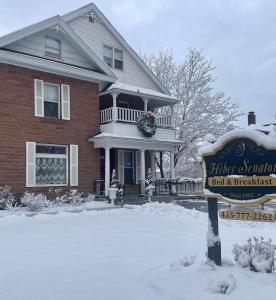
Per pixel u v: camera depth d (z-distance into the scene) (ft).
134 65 75.20
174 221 37.63
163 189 73.00
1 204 48.70
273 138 16.14
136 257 20.98
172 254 21.67
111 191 54.75
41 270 18.39
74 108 60.59
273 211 16.07
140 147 65.82
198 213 44.57
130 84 73.67
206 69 97.09
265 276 15.44
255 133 16.40
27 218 40.32
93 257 21.12
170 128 71.56
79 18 68.44
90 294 14.64
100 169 66.85
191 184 75.41
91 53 62.39
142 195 64.95
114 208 51.21
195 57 97.45
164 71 99.96
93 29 70.23
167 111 96.27
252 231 31.22
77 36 60.59
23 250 23.22
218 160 17.65
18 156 53.26
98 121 63.82
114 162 69.15
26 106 54.70
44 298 14.28
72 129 60.03
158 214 44.11
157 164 98.68
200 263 17.26
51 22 57.41
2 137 51.85
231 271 15.90
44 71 57.31
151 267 18.53
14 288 15.58
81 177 60.59
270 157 16.02
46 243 25.55
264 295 13.41
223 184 17.34
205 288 14.34
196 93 96.17
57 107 59.21
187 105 96.37
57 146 58.39
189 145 94.79
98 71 64.59
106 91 63.52
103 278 16.80
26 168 53.83
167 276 16.15
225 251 21.74
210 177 17.80
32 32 55.52
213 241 17.16
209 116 94.58
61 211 47.26
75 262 19.95
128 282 16.08
